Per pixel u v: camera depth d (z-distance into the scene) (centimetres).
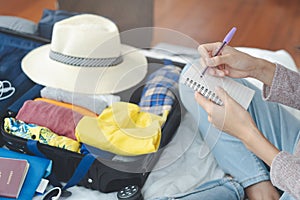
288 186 102
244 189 129
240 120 115
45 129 127
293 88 121
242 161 129
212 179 131
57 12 184
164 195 121
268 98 124
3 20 184
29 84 150
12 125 128
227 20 320
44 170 122
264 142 113
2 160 120
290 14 335
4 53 161
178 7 333
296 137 132
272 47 292
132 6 233
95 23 154
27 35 171
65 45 145
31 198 115
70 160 122
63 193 122
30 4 299
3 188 114
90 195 123
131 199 116
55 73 145
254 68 124
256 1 350
